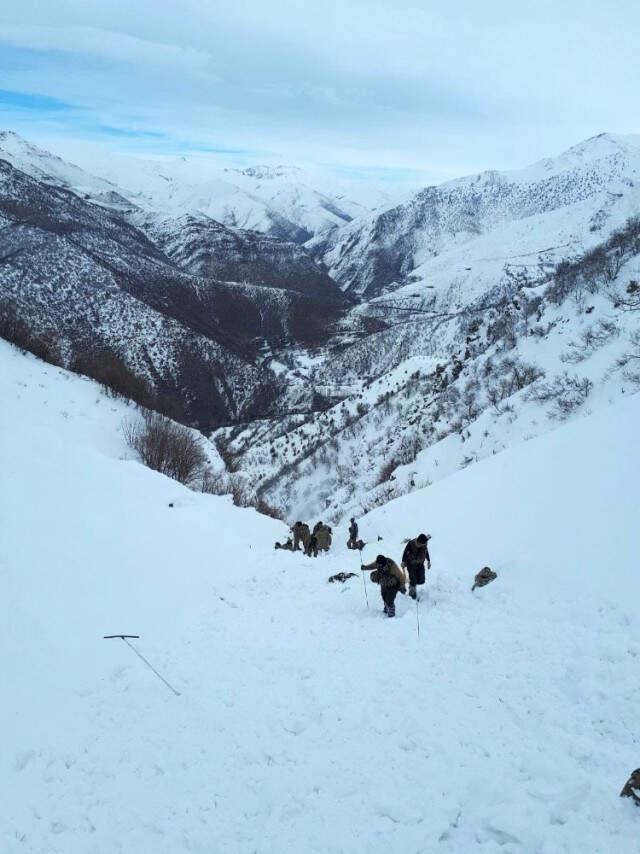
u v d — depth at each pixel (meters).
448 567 13.77
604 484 14.20
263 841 6.05
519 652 9.01
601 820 5.66
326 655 9.94
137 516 16.47
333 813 6.28
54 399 44.84
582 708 7.40
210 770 7.28
